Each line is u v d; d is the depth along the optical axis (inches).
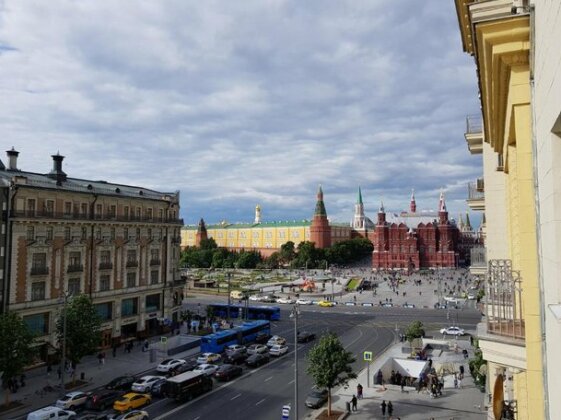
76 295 2289.6
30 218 2151.8
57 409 1471.5
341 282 5772.6
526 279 372.5
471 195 1339.8
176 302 3137.3
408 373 2028.8
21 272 2124.8
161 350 2495.1
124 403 1585.9
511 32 339.9
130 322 2719.0
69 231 2378.2
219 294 5073.8
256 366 2196.1
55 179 2504.9
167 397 1743.4
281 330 3174.2
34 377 2009.1
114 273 2625.5
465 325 3316.9
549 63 250.5
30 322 2165.4
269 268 7711.6
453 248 7726.4
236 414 1561.3
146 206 2883.9
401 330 3102.9
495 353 463.8
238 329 2674.7
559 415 266.8
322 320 3567.9
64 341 1758.1
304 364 2240.4
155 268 2938.0
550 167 268.2
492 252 962.1
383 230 7726.4
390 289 5506.9
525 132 356.5
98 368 2164.1
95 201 2532.0
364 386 1884.8
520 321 455.8
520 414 514.0
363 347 2603.3
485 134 709.3
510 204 620.1
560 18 217.0
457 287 5502.0
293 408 1621.6
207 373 1959.9
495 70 380.5
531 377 369.4
